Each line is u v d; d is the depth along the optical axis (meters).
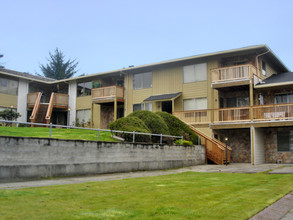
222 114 19.78
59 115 31.70
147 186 7.99
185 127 18.56
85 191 7.04
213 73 20.70
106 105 28.61
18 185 8.05
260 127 19.48
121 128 14.86
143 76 25.92
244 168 14.77
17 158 9.06
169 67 24.39
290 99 20.06
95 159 11.41
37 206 5.32
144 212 4.97
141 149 13.50
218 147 17.81
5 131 15.47
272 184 8.75
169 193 6.88
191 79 23.09
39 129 19.03
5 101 27.12
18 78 28.61
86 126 28.62
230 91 22.20
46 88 32.34
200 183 8.78
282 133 19.62
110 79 28.72
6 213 4.76
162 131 16.36
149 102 24.84
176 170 14.16
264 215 5.12
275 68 25.34
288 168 14.32
